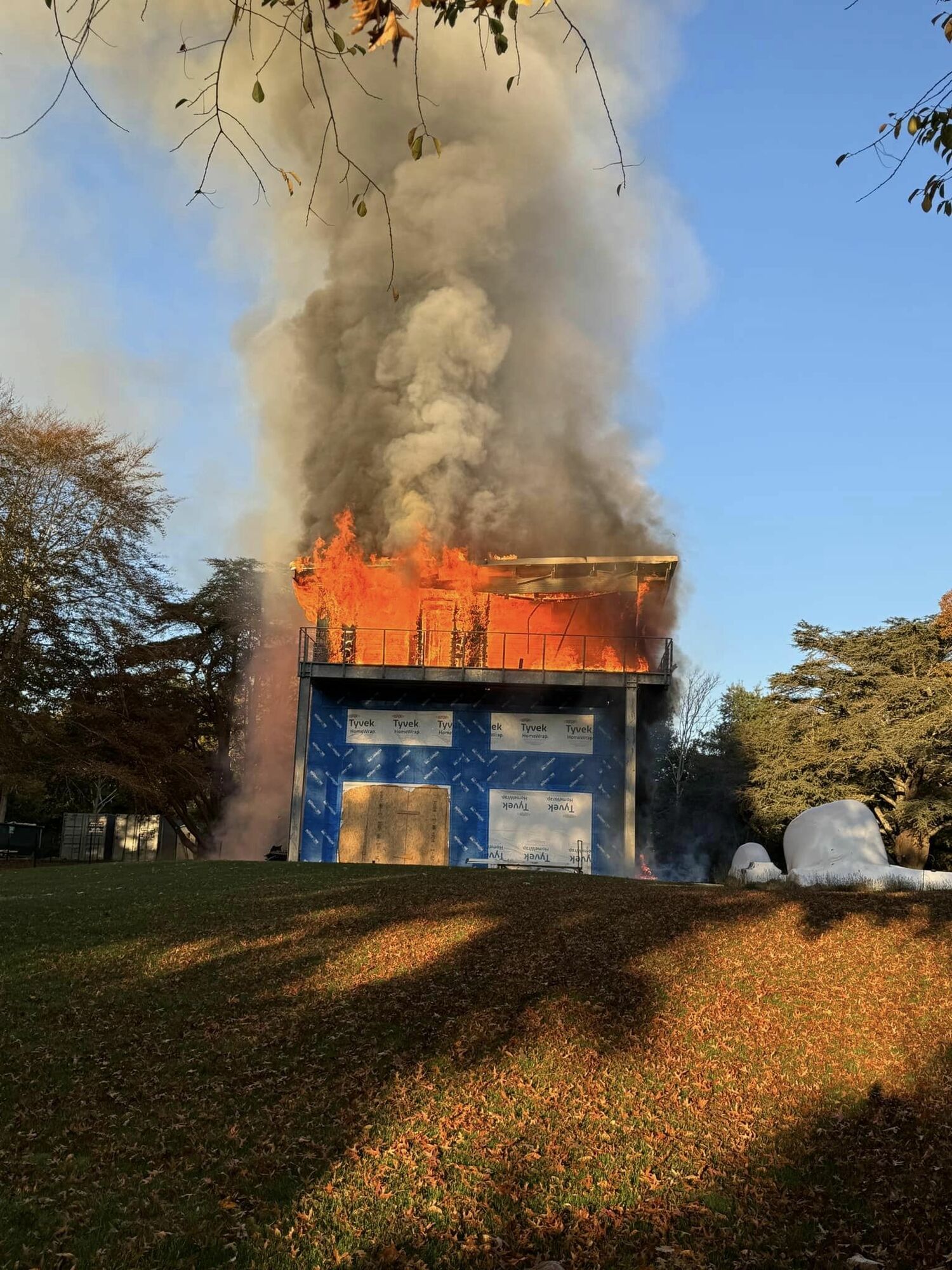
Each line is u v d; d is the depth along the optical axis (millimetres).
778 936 12742
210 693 42844
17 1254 5805
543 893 15828
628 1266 5844
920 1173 6883
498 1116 7980
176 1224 6227
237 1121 7840
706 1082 8648
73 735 34688
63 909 14945
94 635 33219
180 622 38438
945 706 40812
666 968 11484
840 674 44906
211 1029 9875
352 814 24578
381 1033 9758
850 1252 5973
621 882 18000
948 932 12766
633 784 24109
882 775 43188
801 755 43688
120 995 10859
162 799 36938
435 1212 6473
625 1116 8008
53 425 33312
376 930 13344
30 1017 10133
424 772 24781
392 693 25172
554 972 11312
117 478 34000
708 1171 7074
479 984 11016
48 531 32906
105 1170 6973
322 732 24969
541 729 24953
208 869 20594
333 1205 6535
